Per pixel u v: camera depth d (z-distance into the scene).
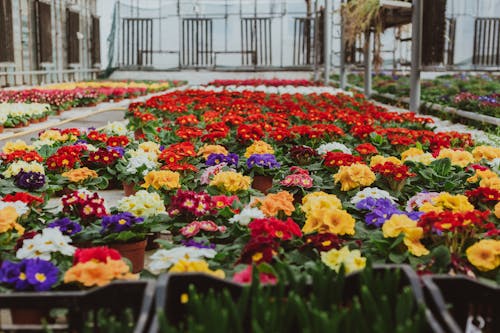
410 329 1.81
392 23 17.12
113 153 6.20
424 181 5.50
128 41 31.38
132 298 2.19
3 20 20.14
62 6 27.11
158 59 32.72
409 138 7.53
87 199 4.01
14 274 2.79
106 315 2.20
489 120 11.30
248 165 5.83
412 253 3.16
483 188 4.31
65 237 3.31
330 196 3.91
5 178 5.50
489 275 3.01
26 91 16.25
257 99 13.59
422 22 14.18
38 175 5.09
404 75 27.97
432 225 3.19
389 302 2.13
